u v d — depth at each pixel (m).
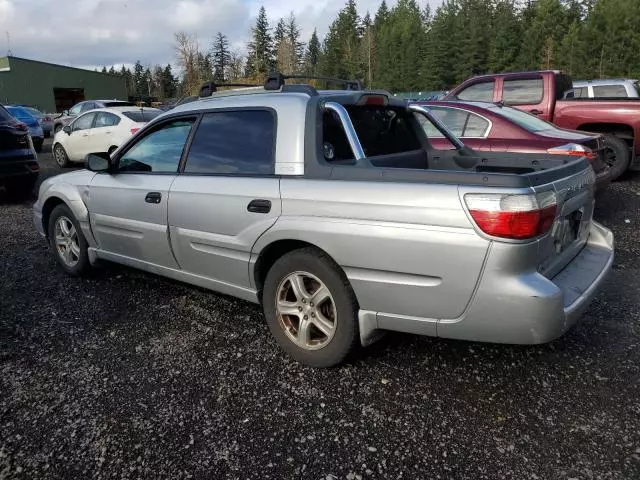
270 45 71.94
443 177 2.67
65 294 4.56
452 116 6.94
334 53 77.38
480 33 65.94
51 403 2.93
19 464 2.46
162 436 2.64
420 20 85.94
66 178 4.88
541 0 63.59
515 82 9.40
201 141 3.78
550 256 2.86
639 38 52.47
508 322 2.58
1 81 41.44
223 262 3.59
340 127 3.29
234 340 3.65
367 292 2.89
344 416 2.78
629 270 4.95
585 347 3.46
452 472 2.37
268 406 2.88
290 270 3.21
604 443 2.54
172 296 4.46
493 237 2.50
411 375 3.15
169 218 3.85
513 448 2.51
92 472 2.40
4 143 8.30
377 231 2.78
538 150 6.18
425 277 2.70
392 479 2.34
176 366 3.31
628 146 9.27
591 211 3.52
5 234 6.80
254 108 3.50
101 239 4.56
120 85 53.34
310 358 3.21
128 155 4.35
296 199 3.09
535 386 3.03
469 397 2.93
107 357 3.43
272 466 2.42
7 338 3.73
